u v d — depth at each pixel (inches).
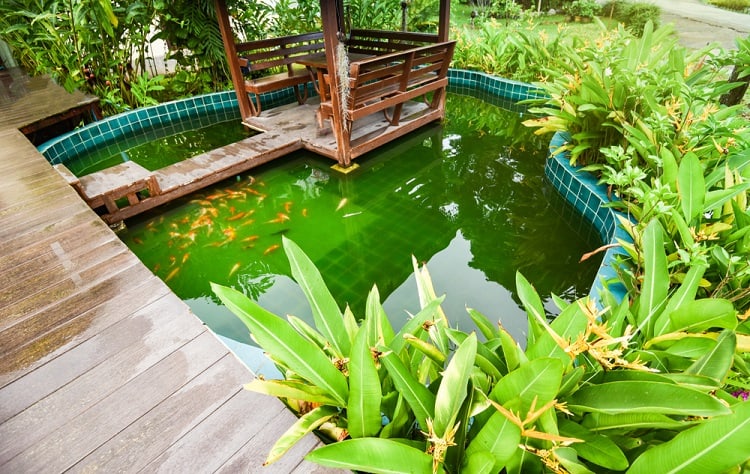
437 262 128.0
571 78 152.3
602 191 133.4
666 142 111.8
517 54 286.4
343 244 138.3
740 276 70.6
